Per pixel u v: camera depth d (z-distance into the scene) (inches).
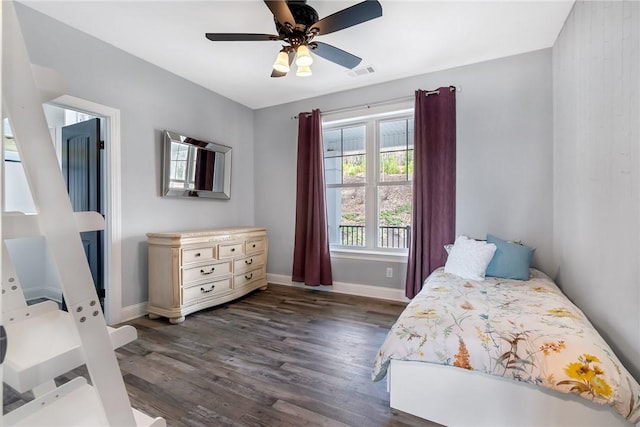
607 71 64.1
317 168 146.1
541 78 107.8
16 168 123.2
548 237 107.3
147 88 116.6
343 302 133.4
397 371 61.2
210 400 65.0
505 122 113.6
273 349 88.7
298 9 77.4
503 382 53.8
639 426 45.1
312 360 82.4
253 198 173.2
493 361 53.4
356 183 151.0
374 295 141.1
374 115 140.6
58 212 25.9
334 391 68.5
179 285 108.0
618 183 59.7
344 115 145.3
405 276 134.7
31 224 24.4
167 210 125.0
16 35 24.4
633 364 54.7
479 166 117.9
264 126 169.9
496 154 115.1
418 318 64.6
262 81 135.3
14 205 122.6
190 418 59.5
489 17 89.4
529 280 93.8
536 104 108.6
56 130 133.4
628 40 55.7
